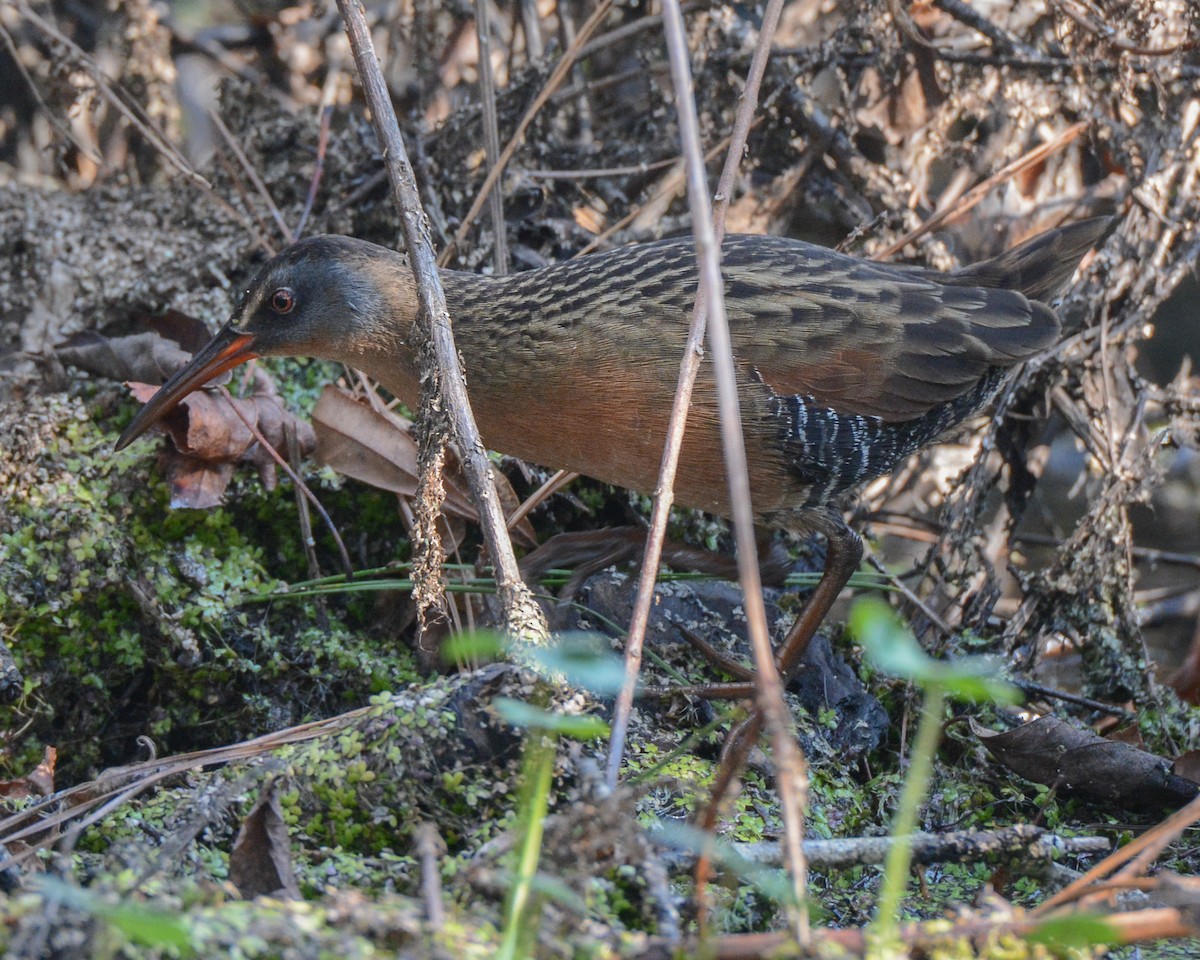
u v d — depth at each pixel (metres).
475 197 8.80
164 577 7.23
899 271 7.11
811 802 6.11
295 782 5.27
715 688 6.55
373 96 6.26
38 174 10.38
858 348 6.60
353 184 9.00
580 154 9.36
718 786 4.58
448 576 7.29
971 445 8.96
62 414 7.57
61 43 9.30
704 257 4.13
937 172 10.30
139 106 9.56
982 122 9.53
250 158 9.32
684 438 6.47
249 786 5.27
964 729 7.09
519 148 8.98
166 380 7.64
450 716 5.26
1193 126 8.66
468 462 5.55
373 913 3.98
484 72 8.10
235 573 7.33
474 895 4.30
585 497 7.82
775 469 6.67
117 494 7.38
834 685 7.04
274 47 10.56
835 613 8.83
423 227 6.09
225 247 8.73
